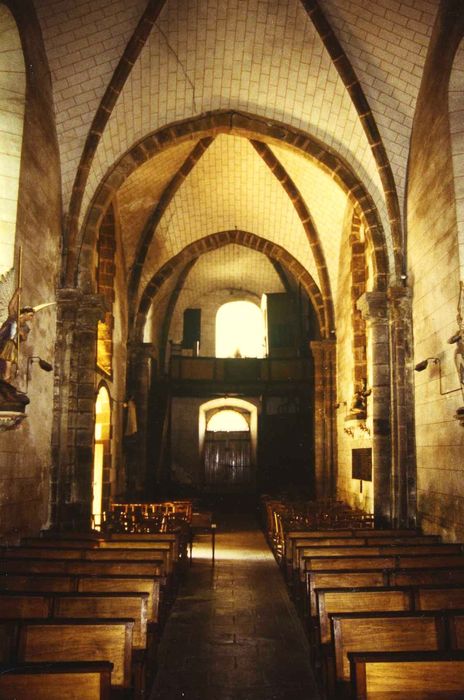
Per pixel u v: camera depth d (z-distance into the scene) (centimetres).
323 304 2000
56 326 1205
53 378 1188
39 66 1079
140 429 1988
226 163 1808
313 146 1394
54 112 1188
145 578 604
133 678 500
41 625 425
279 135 1404
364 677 344
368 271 1555
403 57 1124
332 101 1288
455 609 508
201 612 881
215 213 2020
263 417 2659
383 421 1270
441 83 1012
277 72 1292
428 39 1073
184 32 1199
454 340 880
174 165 1758
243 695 584
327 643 527
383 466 1261
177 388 2523
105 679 338
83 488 1216
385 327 1291
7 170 966
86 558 781
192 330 2922
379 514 1251
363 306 1327
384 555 749
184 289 2880
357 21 1127
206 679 622
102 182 1341
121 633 426
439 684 345
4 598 519
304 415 2619
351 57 1195
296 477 2577
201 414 2775
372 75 1190
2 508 891
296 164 1698
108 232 1678
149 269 2072
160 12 1148
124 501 1861
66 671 337
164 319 2725
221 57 1268
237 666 658
